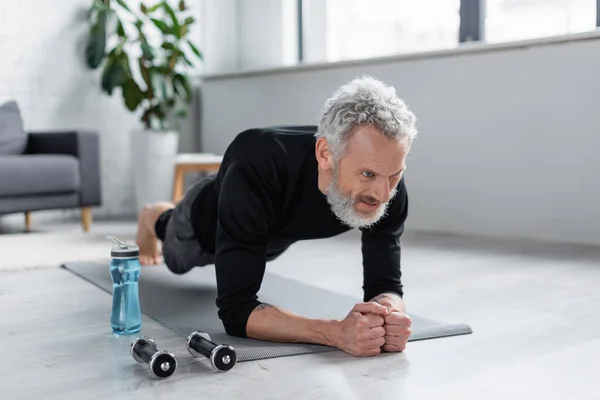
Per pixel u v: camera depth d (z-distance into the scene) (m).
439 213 4.33
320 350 1.73
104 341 1.89
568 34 3.68
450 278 2.78
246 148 1.74
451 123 4.21
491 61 4.01
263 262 1.76
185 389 1.49
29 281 2.76
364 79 1.56
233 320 1.77
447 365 1.64
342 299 2.38
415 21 4.75
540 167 3.87
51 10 5.11
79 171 4.38
